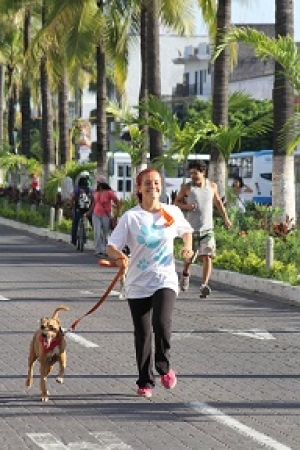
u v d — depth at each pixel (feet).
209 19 131.44
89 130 280.10
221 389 43.34
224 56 109.81
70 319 63.77
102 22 143.54
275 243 88.28
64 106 177.58
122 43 153.79
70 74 167.53
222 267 87.61
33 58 149.79
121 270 40.88
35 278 88.94
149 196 41.27
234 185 150.30
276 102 95.14
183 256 41.83
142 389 41.65
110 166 197.36
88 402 40.55
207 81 323.78
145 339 41.57
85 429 36.27
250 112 231.91
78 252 120.37
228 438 35.19
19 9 178.40
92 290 79.92
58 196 157.28
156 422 37.40
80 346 53.72
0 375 45.75
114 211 123.13
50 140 185.06
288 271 79.66
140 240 40.93
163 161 115.34
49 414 38.55
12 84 246.88
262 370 47.75
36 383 44.11
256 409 39.70
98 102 157.28
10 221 178.60
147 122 117.19
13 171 226.58
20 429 36.27
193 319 64.13
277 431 36.24
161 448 33.81
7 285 83.20
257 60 305.73
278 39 91.40
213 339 56.65
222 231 96.02
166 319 40.86
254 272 82.94
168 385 41.86
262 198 218.38
